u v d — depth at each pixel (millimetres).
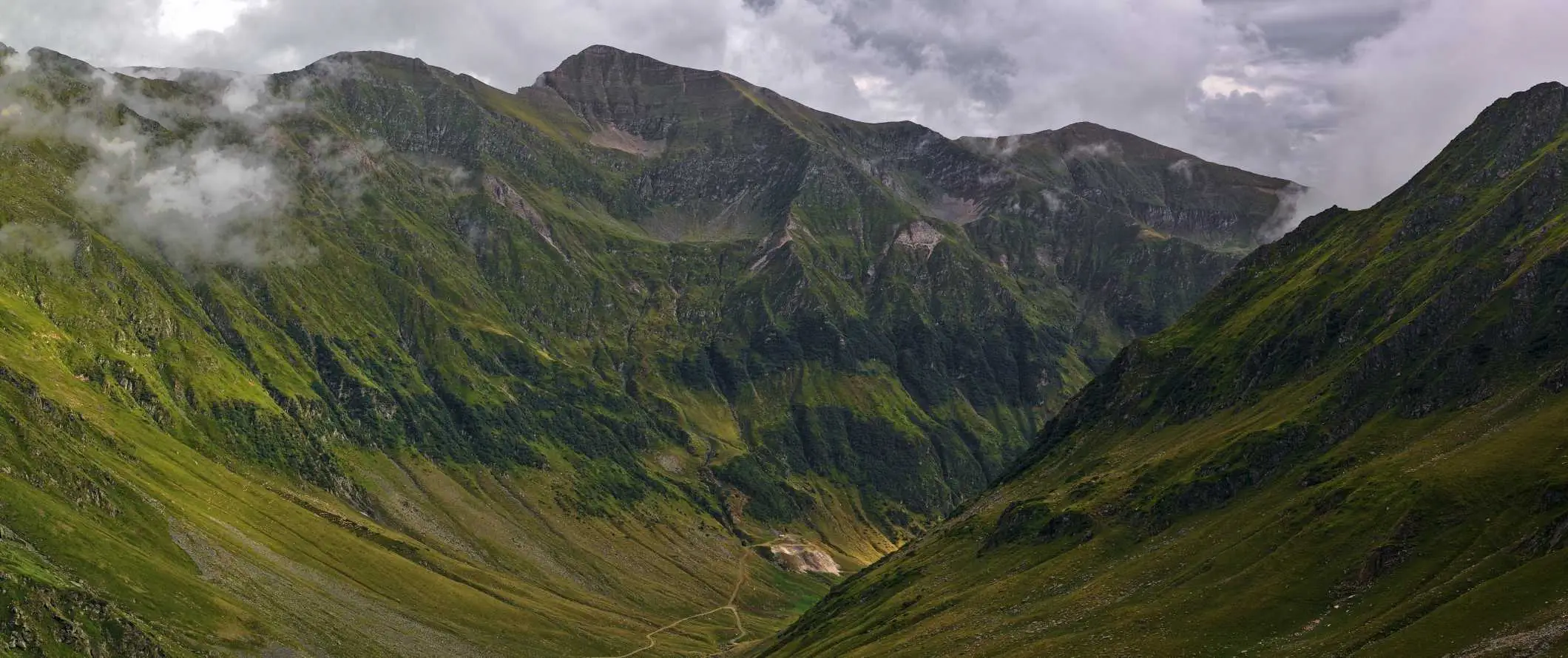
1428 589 192375
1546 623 161625
